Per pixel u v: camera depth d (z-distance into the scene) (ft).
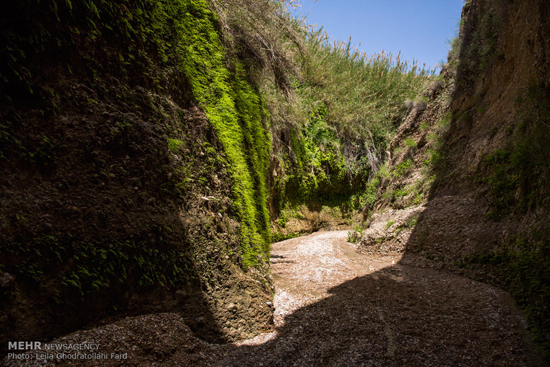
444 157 19.20
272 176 22.33
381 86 33.76
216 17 14.01
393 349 7.75
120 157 8.11
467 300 10.07
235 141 12.94
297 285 12.94
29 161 6.62
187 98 11.29
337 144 28.66
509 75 15.99
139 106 9.08
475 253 12.56
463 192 16.14
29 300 5.97
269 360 7.39
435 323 8.89
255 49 16.74
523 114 13.50
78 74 7.89
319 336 8.63
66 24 7.55
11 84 6.59
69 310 6.44
